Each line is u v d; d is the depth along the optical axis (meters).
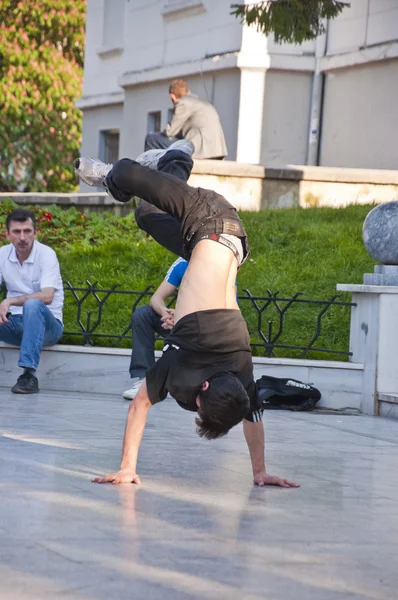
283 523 5.57
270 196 18.17
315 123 24.31
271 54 23.88
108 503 5.81
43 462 6.96
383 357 11.06
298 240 15.21
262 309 11.87
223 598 4.14
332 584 4.44
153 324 11.13
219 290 6.23
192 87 25.88
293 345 12.15
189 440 8.41
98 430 8.58
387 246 11.25
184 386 6.11
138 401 6.42
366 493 6.55
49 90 37.53
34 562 4.50
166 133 19.75
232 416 5.95
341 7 15.54
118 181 6.53
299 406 11.06
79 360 11.89
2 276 11.87
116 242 15.31
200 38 25.50
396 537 5.38
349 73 23.39
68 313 13.20
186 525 5.38
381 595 4.32
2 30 36.66
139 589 4.19
